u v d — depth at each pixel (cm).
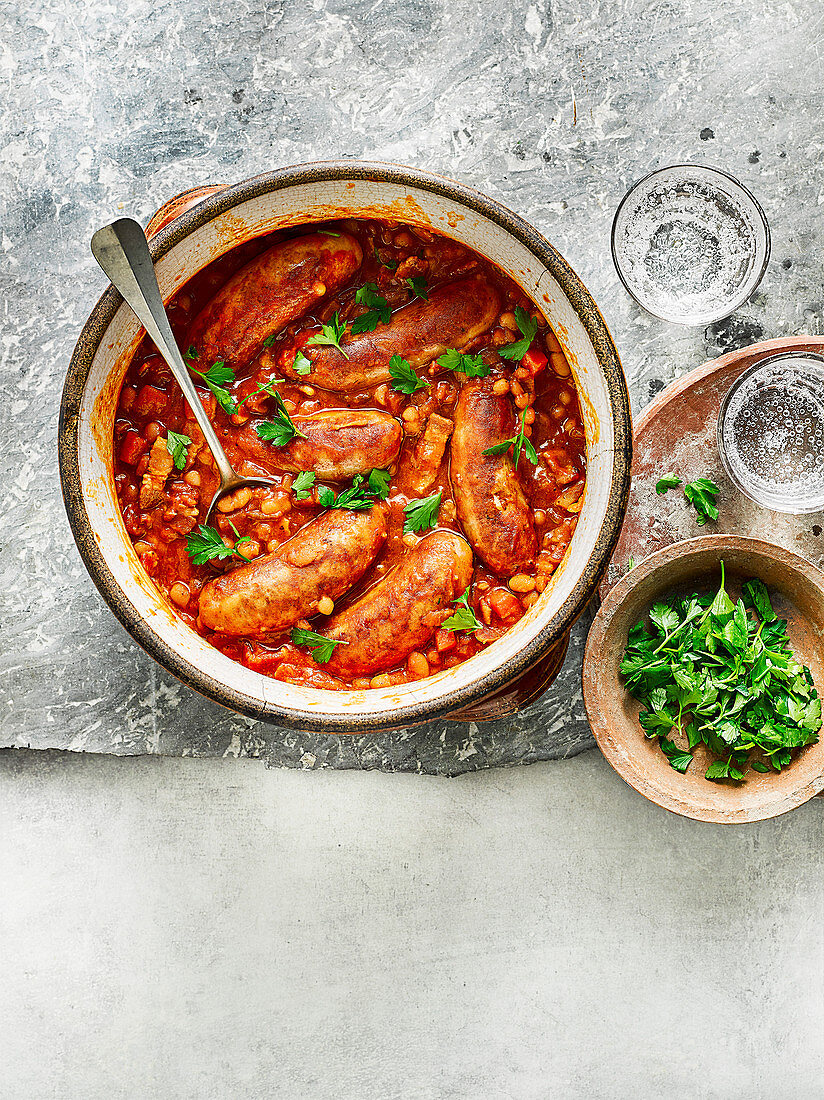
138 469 72
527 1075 84
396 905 84
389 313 72
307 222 71
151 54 81
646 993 84
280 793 84
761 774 78
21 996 83
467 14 81
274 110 81
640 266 81
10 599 82
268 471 73
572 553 70
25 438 82
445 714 67
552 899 84
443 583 71
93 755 84
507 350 72
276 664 73
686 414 79
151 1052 84
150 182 82
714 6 82
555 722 82
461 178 81
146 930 84
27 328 82
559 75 81
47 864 83
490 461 71
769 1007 84
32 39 82
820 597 76
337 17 81
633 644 77
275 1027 84
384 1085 84
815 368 79
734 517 80
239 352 71
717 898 84
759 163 82
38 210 82
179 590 73
